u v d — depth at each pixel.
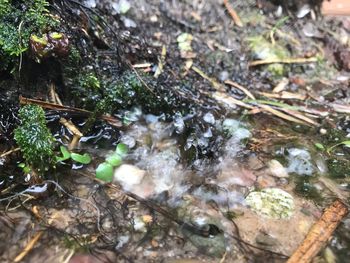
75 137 0.17
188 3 0.23
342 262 0.14
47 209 0.15
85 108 0.18
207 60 0.21
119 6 0.21
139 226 0.14
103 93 0.18
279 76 0.22
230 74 0.21
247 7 0.24
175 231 0.14
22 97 0.17
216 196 0.16
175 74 0.20
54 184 0.15
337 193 0.16
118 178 0.16
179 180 0.16
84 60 0.18
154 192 0.16
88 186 0.16
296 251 0.14
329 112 0.20
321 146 0.18
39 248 0.14
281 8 0.25
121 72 0.19
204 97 0.20
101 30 0.19
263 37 0.23
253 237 0.15
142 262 0.13
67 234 0.14
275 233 0.15
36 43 0.16
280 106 0.20
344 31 0.24
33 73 0.17
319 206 0.16
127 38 0.20
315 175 0.17
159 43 0.21
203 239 0.14
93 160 0.17
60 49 0.16
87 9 0.19
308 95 0.21
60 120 0.17
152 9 0.22
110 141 0.17
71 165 0.16
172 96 0.19
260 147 0.18
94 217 0.15
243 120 0.19
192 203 0.15
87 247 0.14
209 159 0.17
